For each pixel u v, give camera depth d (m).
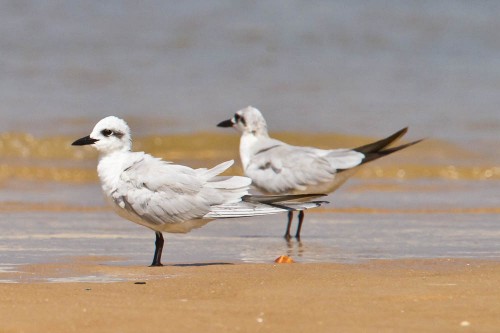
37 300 7.84
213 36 31.89
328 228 13.55
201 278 9.01
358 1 35.47
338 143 22.16
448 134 22.84
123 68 28.61
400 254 11.05
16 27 31.48
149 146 21.91
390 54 31.47
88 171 19.38
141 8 34.06
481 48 32.19
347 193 17.14
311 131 23.00
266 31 32.47
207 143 22.22
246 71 29.02
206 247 11.76
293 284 8.64
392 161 20.36
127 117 23.83
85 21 32.53
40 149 21.12
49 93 25.89
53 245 11.68
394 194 17.12
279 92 26.89
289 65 29.75
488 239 12.34
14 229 13.00
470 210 15.30
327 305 7.71
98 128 10.59
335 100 26.11
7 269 9.77
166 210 10.24
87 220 14.06
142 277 9.23
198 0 34.91
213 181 10.44
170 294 8.19
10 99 25.06
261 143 14.27
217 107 25.00
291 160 13.59
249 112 14.40
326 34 32.59
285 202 10.34
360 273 9.31
